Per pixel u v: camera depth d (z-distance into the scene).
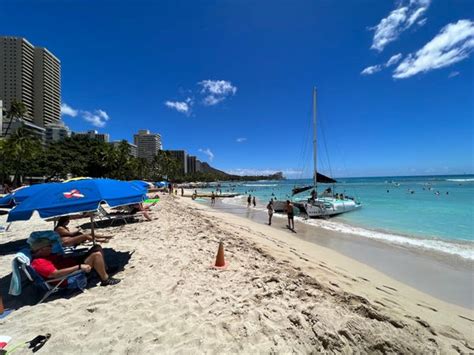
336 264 8.67
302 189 25.38
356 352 3.40
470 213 21.47
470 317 5.41
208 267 6.22
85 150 69.00
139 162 98.81
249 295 4.70
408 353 3.50
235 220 19.88
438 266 9.09
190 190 83.19
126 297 4.55
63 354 3.10
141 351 3.18
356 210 25.17
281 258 7.68
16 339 3.37
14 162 45.41
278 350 3.28
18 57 82.00
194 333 3.54
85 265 4.69
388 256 10.23
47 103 92.06
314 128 24.77
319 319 3.89
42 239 4.55
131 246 7.84
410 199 34.16
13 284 4.03
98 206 4.29
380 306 4.73
